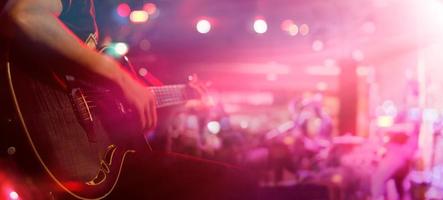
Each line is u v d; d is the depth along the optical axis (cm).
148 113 190
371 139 1047
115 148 191
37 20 161
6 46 164
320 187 521
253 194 228
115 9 272
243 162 790
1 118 166
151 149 202
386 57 1435
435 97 1113
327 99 1784
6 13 159
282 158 843
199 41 1434
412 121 905
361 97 1473
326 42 1503
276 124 1944
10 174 172
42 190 172
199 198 207
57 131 173
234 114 1988
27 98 168
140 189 194
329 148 920
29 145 167
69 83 179
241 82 1806
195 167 210
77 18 196
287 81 1833
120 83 179
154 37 1073
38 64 170
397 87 1443
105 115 188
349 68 1454
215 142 723
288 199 485
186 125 577
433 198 873
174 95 278
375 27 1436
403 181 817
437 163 948
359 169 820
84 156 179
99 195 182
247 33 1584
